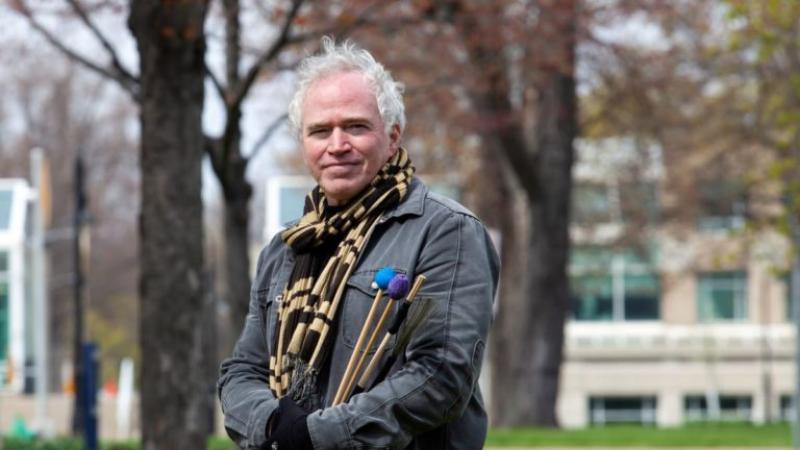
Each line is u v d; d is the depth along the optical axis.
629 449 20.16
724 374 63.91
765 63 30.31
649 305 64.94
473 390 5.21
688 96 33.03
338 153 5.24
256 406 5.24
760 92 32.41
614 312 65.19
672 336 64.50
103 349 63.81
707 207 38.00
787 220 24.59
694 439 21.77
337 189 5.28
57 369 55.94
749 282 63.84
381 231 5.26
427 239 5.20
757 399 63.59
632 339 64.69
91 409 16.61
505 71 23.70
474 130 25.92
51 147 53.50
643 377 64.56
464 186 34.84
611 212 40.47
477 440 5.31
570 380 65.06
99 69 14.59
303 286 5.32
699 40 29.53
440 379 5.01
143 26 11.82
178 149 11.96
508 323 34.66
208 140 14.41
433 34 20.73
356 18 14.91
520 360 30.06
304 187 15.59
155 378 12.00
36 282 29.84
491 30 20.47
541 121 29.38
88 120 54.62
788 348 63.41
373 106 5.28
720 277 64.12
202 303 12.20
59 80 52.72
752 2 22.70
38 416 29.73
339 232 5.29
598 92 30.27
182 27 11.71
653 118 32.78
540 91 28.89
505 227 34.41
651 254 46.00
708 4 28.08
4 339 30.31
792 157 26.89
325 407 5.18
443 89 22.92
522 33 21.16
